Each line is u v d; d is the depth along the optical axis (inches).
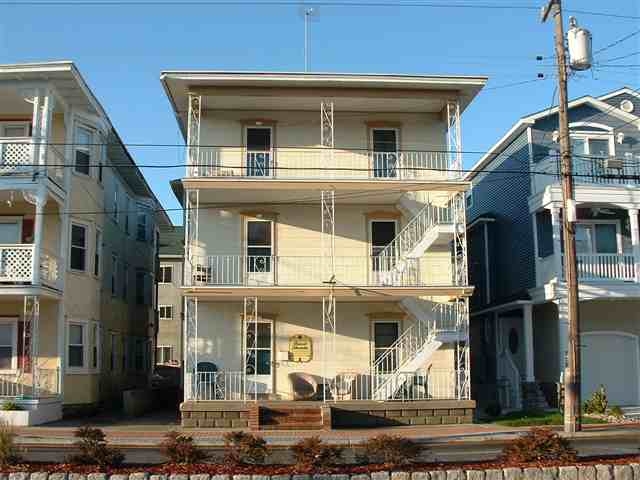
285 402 892.0
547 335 1107.3
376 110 1042.1
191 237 1007.0
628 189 1058.1
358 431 821.2
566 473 473.7
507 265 1206.3
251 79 958.4
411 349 992.9
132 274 1403.8
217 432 816.3
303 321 1001.5
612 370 1079.0
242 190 959.0
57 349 970.1
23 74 942.4
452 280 1011.3
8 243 1002.1
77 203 1045.2
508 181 1209.4
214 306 996.6
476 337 1344.7
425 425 885.2
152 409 1107.9
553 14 826.8
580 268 1041.5
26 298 909.2
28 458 577.9
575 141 1132.5
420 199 1012.5
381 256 1014.4
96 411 1034.1
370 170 967.0
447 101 996.6
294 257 1008.2
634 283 1036.5
